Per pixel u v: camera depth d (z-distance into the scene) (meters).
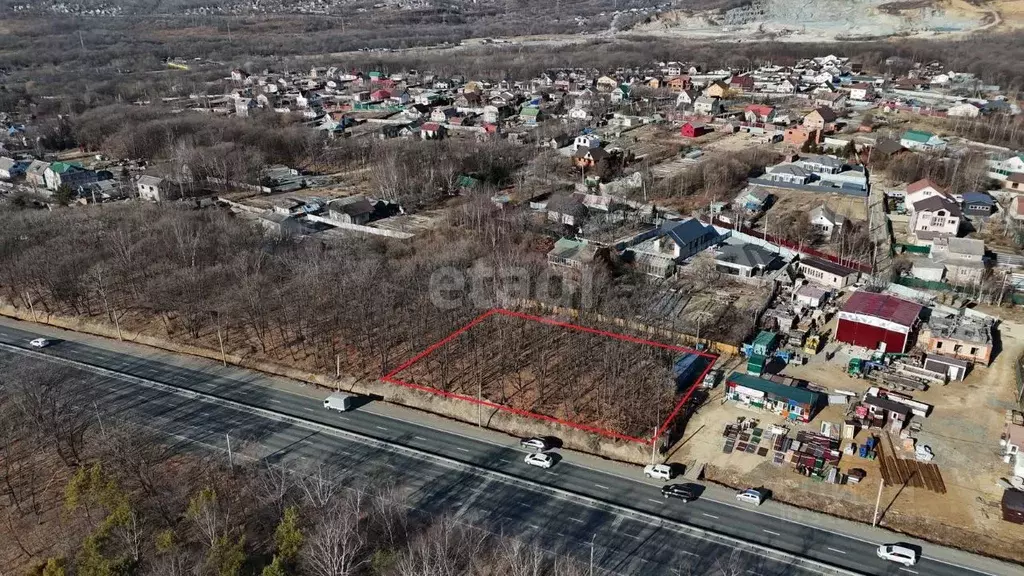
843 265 110.19
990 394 79.06
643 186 149.25
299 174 176.62
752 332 92.19
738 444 72.12
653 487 67.31
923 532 60.66
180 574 52.47
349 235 127.00
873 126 199.62
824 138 186.88
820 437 71.88
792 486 66.25
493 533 61.34
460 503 65.12
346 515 58.38
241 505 64.06
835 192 147.75
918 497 64.19
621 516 63.50
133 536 57.47
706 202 144.00
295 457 71.69
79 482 63.31
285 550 55.16
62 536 61.75
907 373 82.69
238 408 80.81
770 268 111.50
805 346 88.81
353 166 182.25
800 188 150.88
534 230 127.88
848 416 75.12
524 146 186.00
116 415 78.19
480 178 159.50
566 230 128.38
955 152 165.88
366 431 76.31
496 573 56.28
